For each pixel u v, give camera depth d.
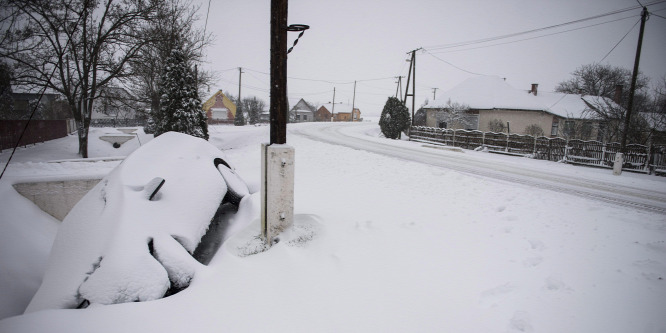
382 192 7.09
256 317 3.04
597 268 3.68
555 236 4.61
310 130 28.78
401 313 3.10
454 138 22.30
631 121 15.50
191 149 5.70
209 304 3.20
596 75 42.50
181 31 17.88
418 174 9.04
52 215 7.19
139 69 16.84
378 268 3.87
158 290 3.28
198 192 4.80
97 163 8.75
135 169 4.75
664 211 6.15
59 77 15.02
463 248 4.35
